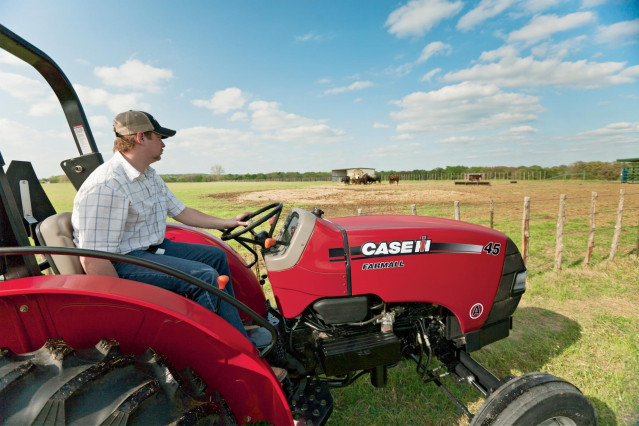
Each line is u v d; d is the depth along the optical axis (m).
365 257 2.05
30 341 1.47
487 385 2.07
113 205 1.74
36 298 1.42
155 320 1.54
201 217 2.53
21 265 1.52
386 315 2.15
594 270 5.95
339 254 2.03
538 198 21.03
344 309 2.06
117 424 1.24
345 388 2.90
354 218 2.53
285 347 2.17
